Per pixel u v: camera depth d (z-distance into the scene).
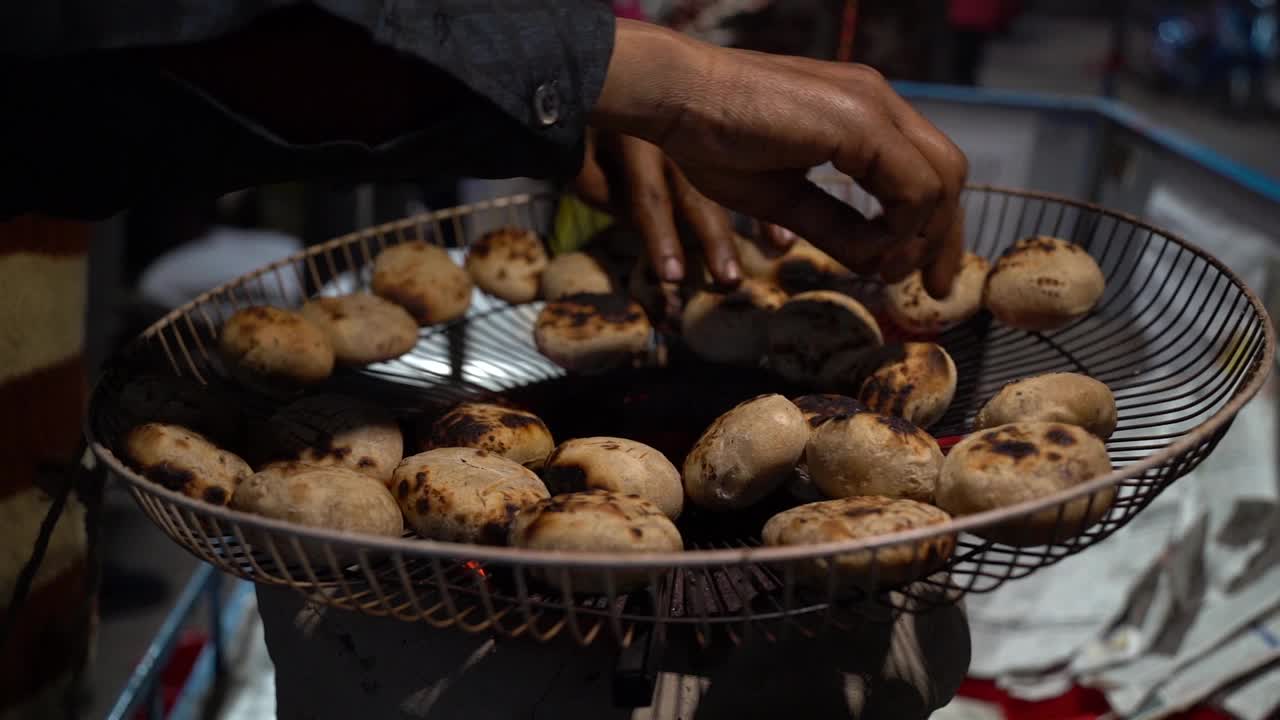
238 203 1.74
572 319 0.79
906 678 0.66
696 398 0.77
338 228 1.43
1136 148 1.25
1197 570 1.12
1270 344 0.59
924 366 0.70
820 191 0.70
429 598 0.63
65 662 0.87
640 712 0.62
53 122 0.55
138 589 1.04
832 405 0.69
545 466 0.65
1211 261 0.71
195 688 1.08
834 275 0.88
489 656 0.63
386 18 0.54
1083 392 0.64
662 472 0.63
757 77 0.62
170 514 0.59
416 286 0.84
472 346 0.87
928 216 0.67
